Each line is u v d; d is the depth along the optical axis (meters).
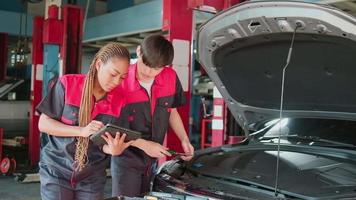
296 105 2.91
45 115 2.19
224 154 2.90
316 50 2.44
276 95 2.91
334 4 6.49
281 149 2.81
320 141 2.79
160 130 2.79
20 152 9.14
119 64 2.02
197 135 10.26
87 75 2.14
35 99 7.66
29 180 6.26
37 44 7.73
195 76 10.61
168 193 2.23
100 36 11.42
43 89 7.53
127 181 2.78
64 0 8.76
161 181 2.40
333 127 2.82
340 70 2.49
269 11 2.30
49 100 2.21
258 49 2.64
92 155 2.26
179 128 2.91
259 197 2.06
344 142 2.73
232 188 2.22
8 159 6.71
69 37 7.10
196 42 2.74
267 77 2.82
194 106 10.48
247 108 3.07
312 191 2.11
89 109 2.15
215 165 2.64
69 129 2.12
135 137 2.10
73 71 7.16
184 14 4.76
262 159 2.70
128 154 2.75
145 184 2.86
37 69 7.71
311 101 2.83
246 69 2.83
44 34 7.18
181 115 4.70
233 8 2.40
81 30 7.19
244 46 2.64
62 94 2.19
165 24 4.76
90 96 2.13
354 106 2.65
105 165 2.34
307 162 2.56
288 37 2.43
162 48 2.32
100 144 2.12
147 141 2.49
